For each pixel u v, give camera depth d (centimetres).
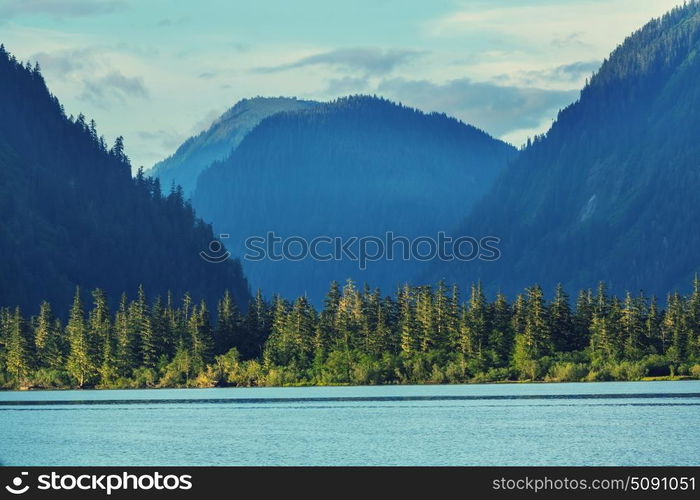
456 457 17338
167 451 18562
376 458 17438
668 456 16975
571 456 17138
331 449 18350
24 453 18725
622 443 18175
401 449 18188
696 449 17512
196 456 17988
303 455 17850
